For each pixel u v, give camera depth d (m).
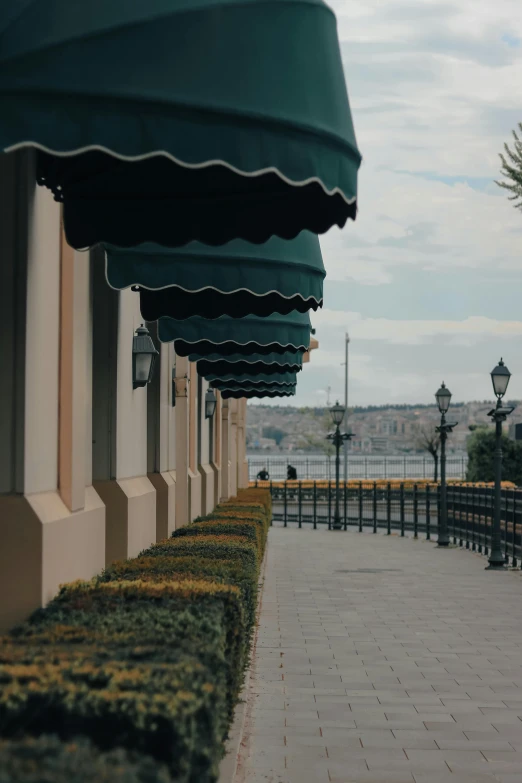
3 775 2.94
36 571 7.24
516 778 7.10
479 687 10.10
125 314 12.22
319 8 5.82
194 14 5.31
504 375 22.62
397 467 85.44
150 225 7.44
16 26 5.10
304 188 7.01
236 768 7.07
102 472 11.73
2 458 7.32
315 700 9.47
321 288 9.95
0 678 4.23
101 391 11.67
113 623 5.87
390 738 8.14
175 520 17.05
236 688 7.62
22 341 7.30
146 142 5.22
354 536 34.56
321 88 5.74
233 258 9.32
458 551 27.86
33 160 7.39
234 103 5.34
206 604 6.50
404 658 11.66
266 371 16.20
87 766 3.16
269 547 29.27
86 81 5.11
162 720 3.88
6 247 7.26
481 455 49.91
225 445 31.62
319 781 6.99
